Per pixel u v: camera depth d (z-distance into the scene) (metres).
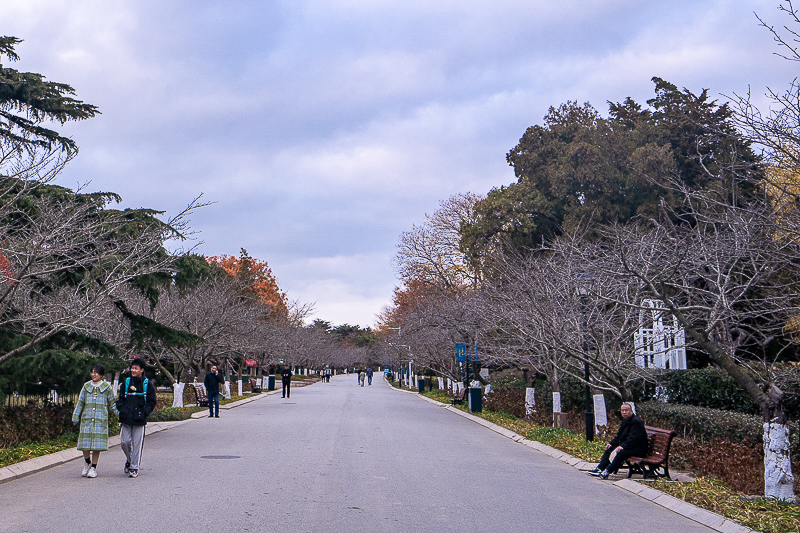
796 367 15.44
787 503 11.12
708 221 13.55
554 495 12.14
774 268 13.02
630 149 43.00
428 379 75.00
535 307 20.12
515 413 31.70
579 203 45.53
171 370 46.22
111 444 18.39
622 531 9.41
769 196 13.47
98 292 16.56
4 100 22.53
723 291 13.27
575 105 54.44
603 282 19.12
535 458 17.62
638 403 21.92
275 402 42.03
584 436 20.80
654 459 13.98
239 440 20.03
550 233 46.62
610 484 13.76
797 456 14.30
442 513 10.14
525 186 46.88
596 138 45.00
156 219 21.00
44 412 18.70
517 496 11.87
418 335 49.56
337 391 61.12
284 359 69.62
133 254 17.22
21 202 18.67
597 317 19.91
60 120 23.47
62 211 16.02
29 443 16.83
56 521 9.07
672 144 43.69
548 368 25.98
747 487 12.65
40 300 19.27
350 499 10.99
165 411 27.98
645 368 23.36
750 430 15.14
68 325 16.33
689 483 13.29
